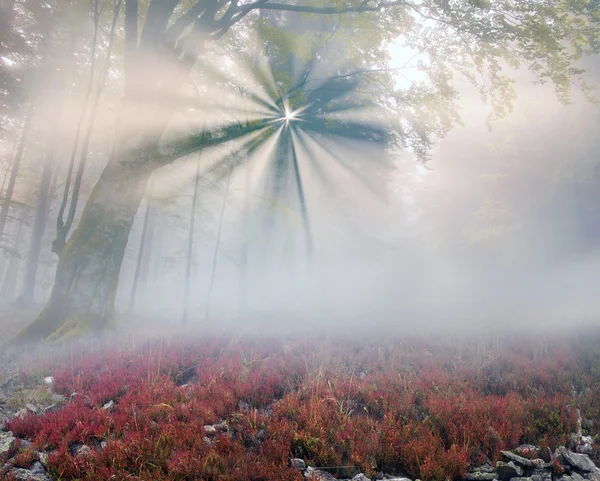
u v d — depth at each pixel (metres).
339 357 9.30
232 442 5.07
